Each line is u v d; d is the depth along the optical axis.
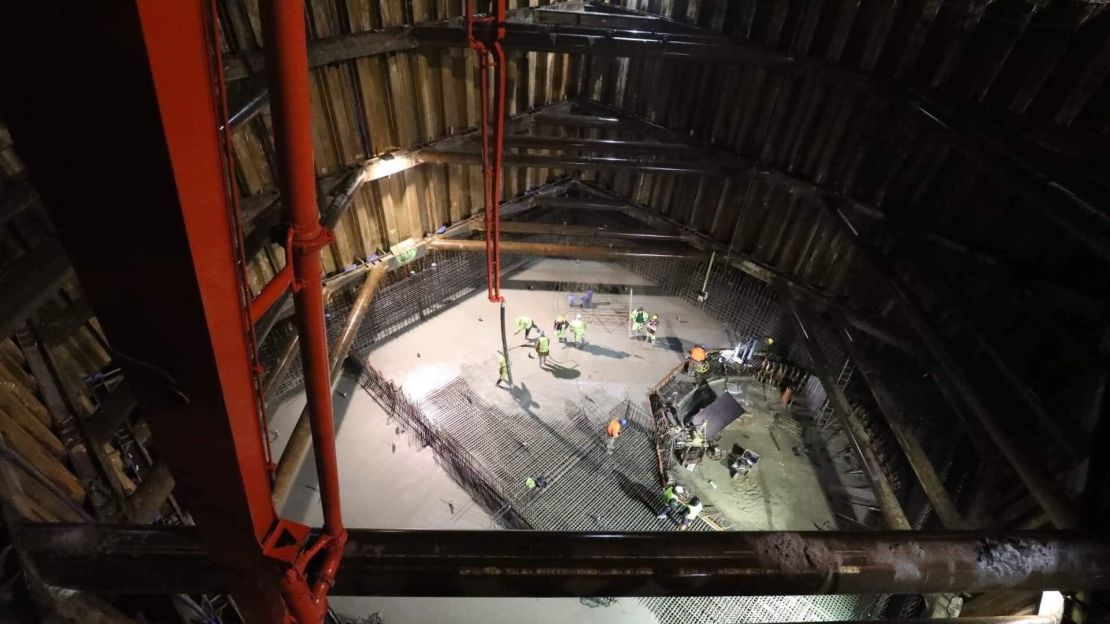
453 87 15.38
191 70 2.36
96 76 2.19
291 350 13.00
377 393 17.45
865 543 5.84
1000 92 11.09
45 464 8.15
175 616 8.39
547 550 5.63
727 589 5.70
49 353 8.94
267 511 4.66
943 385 12.42
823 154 14.26
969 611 9.80
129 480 10.62
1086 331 9.50
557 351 19.14
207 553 4.89
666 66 16.09
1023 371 9.48
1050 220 10.24
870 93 12.45
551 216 21.88
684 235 18.36
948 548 5.84
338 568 5.40
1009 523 9.95
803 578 5.66
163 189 2.52
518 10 15.41
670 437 16.52
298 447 11.42
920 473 11.38
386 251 17.19
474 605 13.26
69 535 5.27
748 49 12.70
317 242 3.47
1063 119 10.31
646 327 19.78
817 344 15.37
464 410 17.20
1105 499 7.23
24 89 2.22
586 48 12.04
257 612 5.53
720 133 16.00
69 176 2.53
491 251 13.91
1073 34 9.85
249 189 13.30
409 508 15.02
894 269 12.33
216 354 3.29
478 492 15.30
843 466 16.30
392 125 14.85
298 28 2.80
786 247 16.50
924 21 11.45
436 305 20.19
